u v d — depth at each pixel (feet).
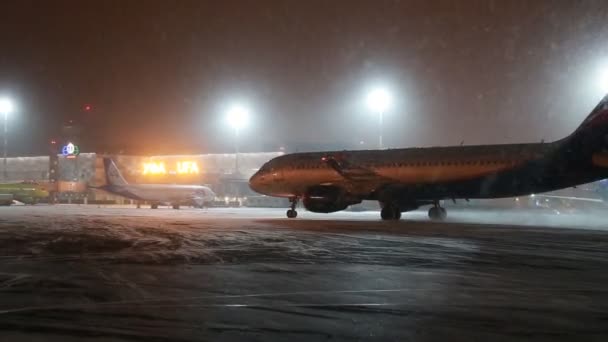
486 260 54.13
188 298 35.42
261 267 49.29
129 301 34.53
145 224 109.40
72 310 31.94
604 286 40.11
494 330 27.61
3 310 31.96
